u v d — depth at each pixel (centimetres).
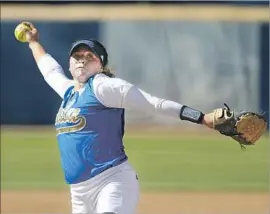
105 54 1875
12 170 5175
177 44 8519
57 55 8225
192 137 7494
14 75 8531
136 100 1733
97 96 1784
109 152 1811
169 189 4372
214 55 8512
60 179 4766
